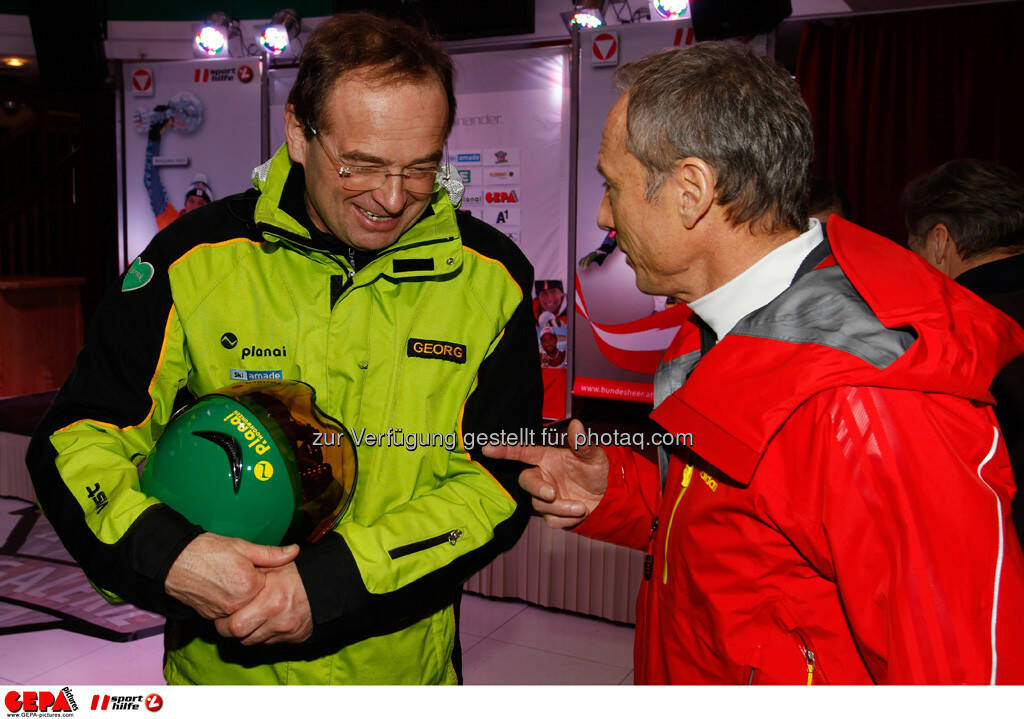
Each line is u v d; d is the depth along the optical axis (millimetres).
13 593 3217
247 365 1065
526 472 1130
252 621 899
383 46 926
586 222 4812
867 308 804
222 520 933
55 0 6176
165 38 6359
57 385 6496
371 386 1066
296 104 981
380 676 1097
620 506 1158
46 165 8250
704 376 856
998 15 4828
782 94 853
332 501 998
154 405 1085
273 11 6336
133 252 5996
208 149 5730
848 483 748
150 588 915
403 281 1077
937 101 5043
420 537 1011
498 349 1125
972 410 771
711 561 878
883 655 750
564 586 3070
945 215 1560
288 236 1030
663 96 861
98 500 963
